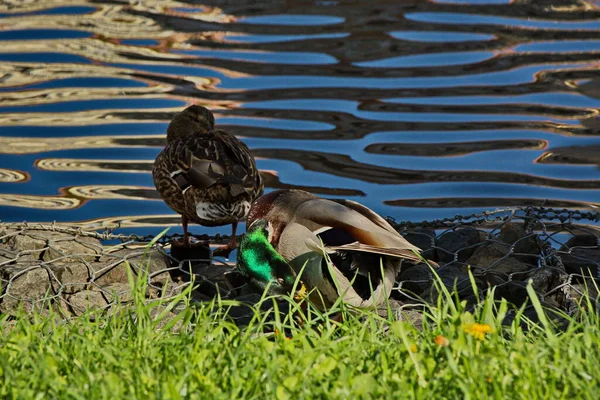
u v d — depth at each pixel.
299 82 18.69
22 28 22.70
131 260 9.88
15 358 5.87
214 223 11.39
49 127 16.11
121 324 6.77
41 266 9.29
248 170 11.26
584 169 14.43
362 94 17.95
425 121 16.53
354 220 7.61
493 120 16.52
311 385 5.31
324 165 14.66
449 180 14.11
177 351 5.98
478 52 20.73
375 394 5.24
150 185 14.11
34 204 13.27
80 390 5.27
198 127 13.23
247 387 5.36
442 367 5.61
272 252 7.80
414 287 9.64
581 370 5.48
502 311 6.25
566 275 9.45
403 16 24.08
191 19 23.89
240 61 20.11
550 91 18.02
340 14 24.22
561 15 24.25
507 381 5.27
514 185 13.93
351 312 7.87
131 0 26.06
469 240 10.88
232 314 8.97
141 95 17.84
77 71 19.27
